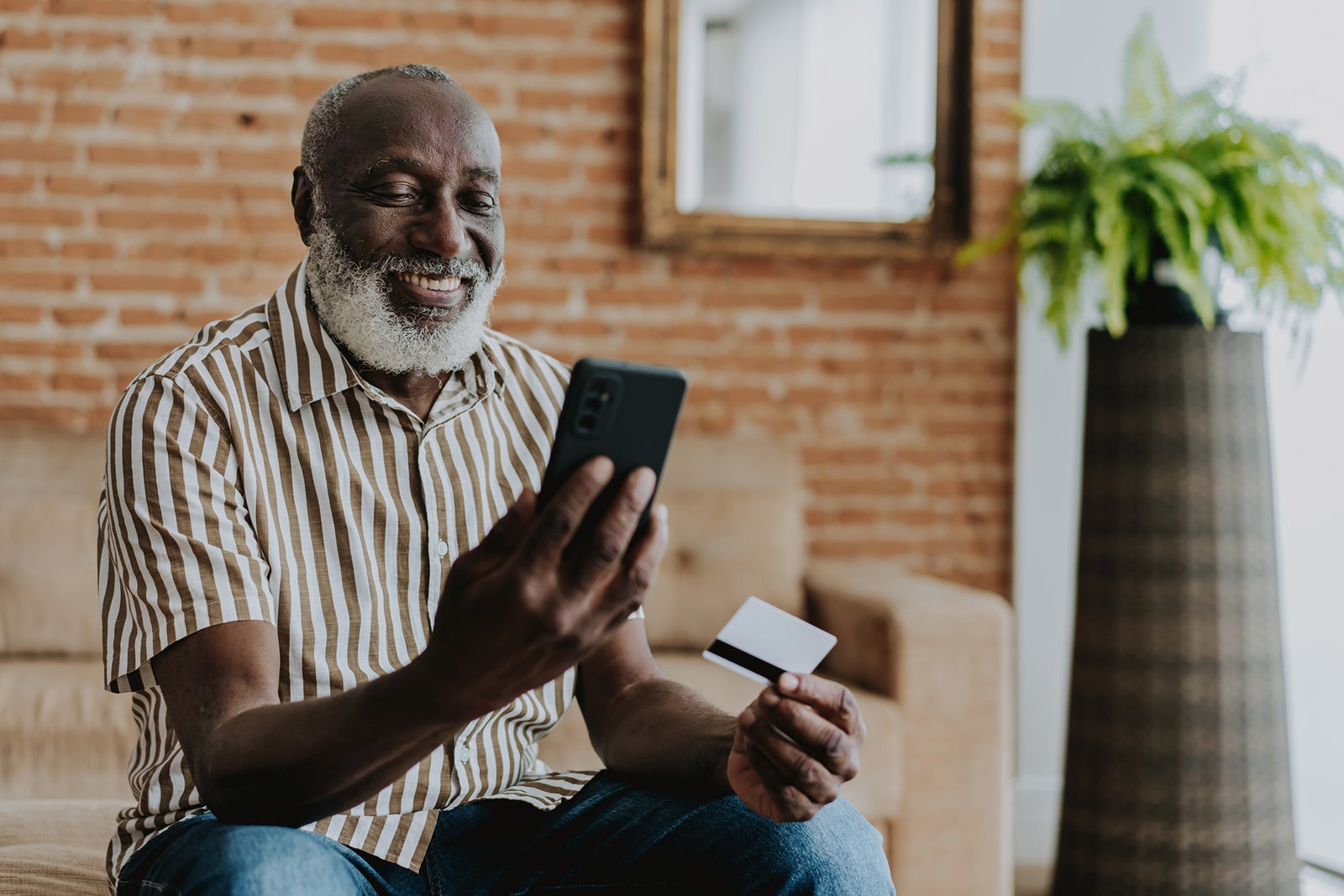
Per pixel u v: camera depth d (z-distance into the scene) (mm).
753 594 2557
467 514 1188
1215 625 2229
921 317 2994
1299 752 2672
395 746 843
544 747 2035
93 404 2756
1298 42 2625
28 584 2332
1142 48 2443
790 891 1025
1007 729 2238
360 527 1126
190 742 947
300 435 1122
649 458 793
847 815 1084
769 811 1002
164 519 1013
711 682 2234
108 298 2750
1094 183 2279
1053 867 2404
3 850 1300
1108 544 2295
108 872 1079
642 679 1205
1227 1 2846
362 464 1145
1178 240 2199
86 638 2342
